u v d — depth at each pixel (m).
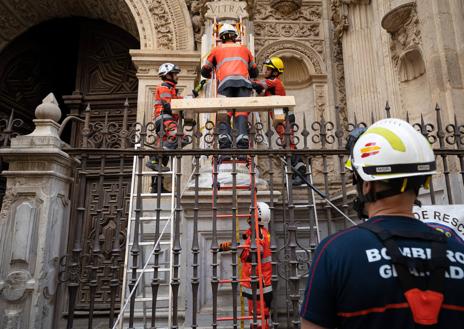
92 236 7.37
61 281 3.24
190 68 7.79
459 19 5.47
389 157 1.31
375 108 7.23
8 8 8.27
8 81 8.63
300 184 5.29
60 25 9.54
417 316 1.06
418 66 6.19
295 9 8.96
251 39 6.78
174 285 3.10
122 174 3.37
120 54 8.95
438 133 3.66
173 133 4.95
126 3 7.96
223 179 5.05
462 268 1.15
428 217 3.22
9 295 2.97
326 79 8.66
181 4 8.09
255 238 3.21
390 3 6.59
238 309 4.66
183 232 4.92
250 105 3.46
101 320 6.40
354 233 1.26
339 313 1.16
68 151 3.38
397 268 1.12
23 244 3.07
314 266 1.26
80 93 8.63
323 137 3.54
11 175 3.23
